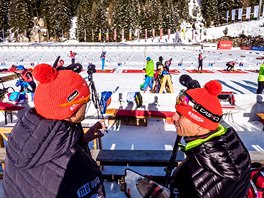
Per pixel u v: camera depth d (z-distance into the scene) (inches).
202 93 64.2
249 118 289.1
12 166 50.5
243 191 66.3
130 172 141.6
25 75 346.9
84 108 56.0
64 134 49.3
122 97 313.1
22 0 2704.2
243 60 997.2
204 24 2849.4
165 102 321.7
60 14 2758.4
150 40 2381.9
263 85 387.5
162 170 173.6
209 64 824.9
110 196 147.8
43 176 47.9
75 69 108.3
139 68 786.8
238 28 2465.6
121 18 2564.0
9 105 270.8
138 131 256.5
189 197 65.3
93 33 2568.9
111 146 221.6
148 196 106.9
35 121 49.9
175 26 2699.3
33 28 2834.6
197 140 64.7
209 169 62.3
